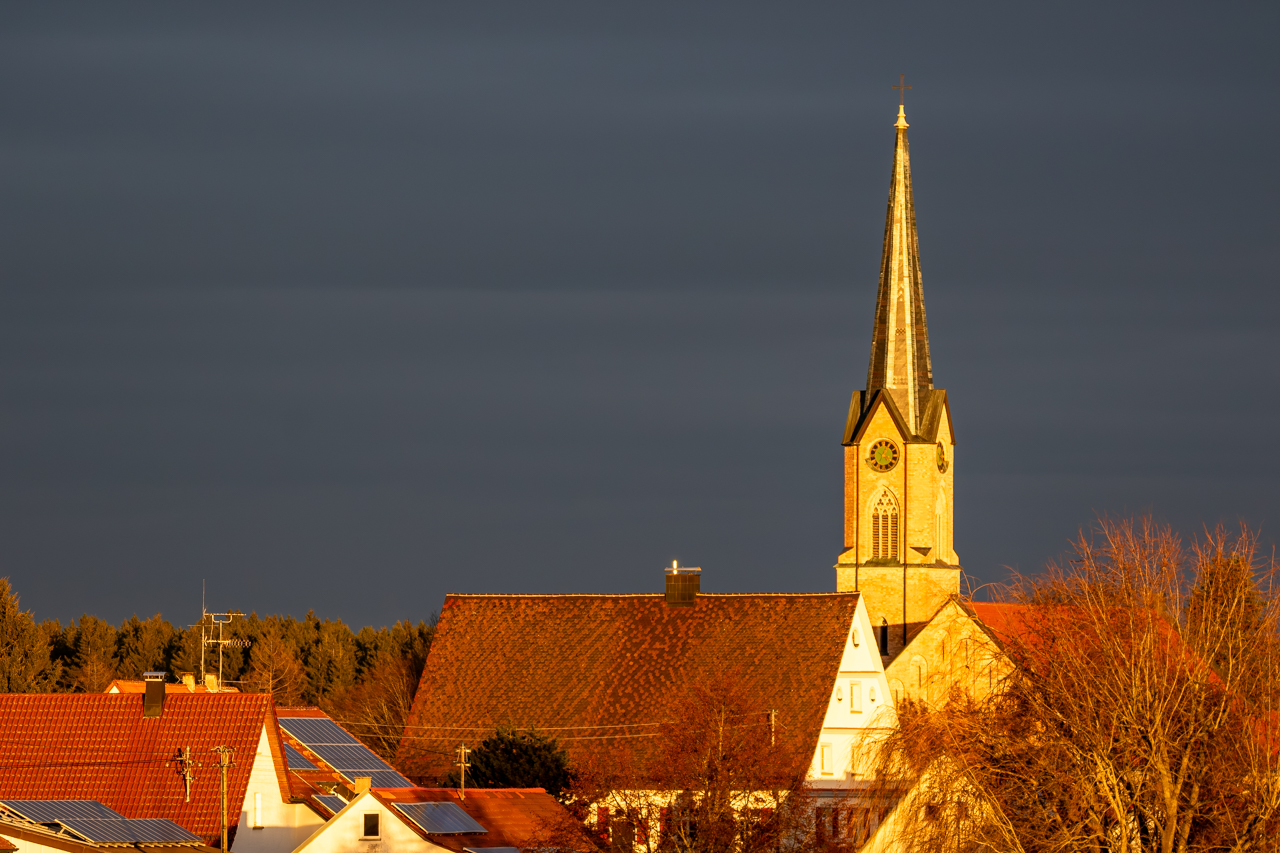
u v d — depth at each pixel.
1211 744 190.25
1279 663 194.38
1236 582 198.50
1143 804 191.00
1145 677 191.00
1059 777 192.75
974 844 197.12
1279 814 185.62
